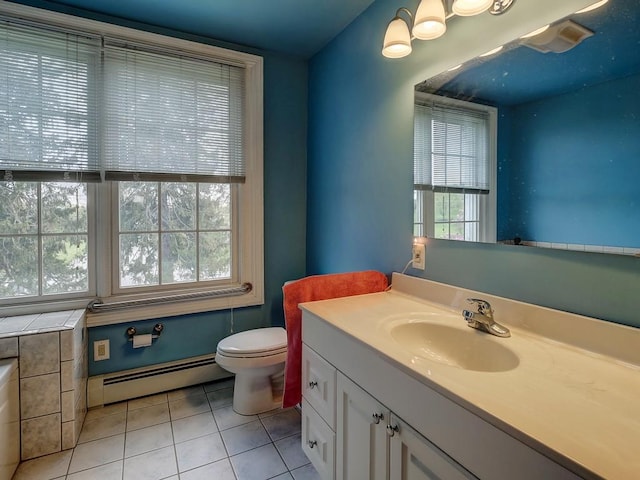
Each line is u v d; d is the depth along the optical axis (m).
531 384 0.79
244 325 2.47
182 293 2.26
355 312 1.36
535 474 0.60
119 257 2.13
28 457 1.60
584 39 0.98
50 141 1.88
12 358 1.55
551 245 1.08
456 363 1.17
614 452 0.57
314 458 1.39
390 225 1.75
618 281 0.94
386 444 0.98
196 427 1.88
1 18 1.76
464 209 1.35
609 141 0.94
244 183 2.42
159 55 2.13
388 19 1.73
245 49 2.35
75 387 1.72
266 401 2.04
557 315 1.05
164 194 2.24
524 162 1.15
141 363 2.18
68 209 2.00
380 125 1.80
